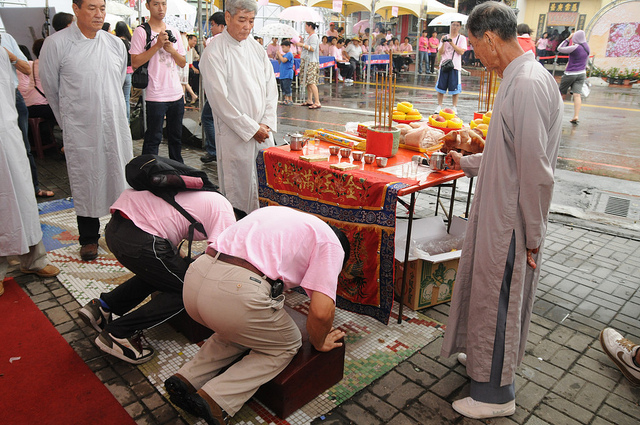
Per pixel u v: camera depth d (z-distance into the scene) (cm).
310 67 1138
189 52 1108
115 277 353
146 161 259
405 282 302
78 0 348
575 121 959
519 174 204
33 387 246
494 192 211
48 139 679
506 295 220
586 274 379
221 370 231
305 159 322
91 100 360
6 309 312
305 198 330
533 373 268
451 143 304
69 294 330
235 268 206
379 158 314
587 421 235
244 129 378
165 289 266
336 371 251
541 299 342
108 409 233
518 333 225
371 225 291
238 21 365
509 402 235
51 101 367
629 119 1029
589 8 2014
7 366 260
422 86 1648
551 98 199
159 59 516
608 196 544
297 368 227
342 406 239
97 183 373
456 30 973
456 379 262
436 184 291
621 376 268
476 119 399
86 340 285
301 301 338
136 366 264
